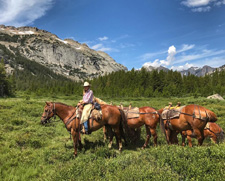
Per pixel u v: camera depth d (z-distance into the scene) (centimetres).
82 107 652
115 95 6266
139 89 6831
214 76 8812
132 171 374
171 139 732
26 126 961
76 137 621
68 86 7794
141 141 790
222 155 423
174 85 7256
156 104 2691
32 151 628
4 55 19012
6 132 822
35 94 5428
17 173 477
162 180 337
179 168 389
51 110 657
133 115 705
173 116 663
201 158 406
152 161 443
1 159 542
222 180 326
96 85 9950
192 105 638
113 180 347
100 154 571
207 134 728
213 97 3916
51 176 410
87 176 379
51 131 898
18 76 15100
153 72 7781
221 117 1314
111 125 659
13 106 1425
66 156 589
